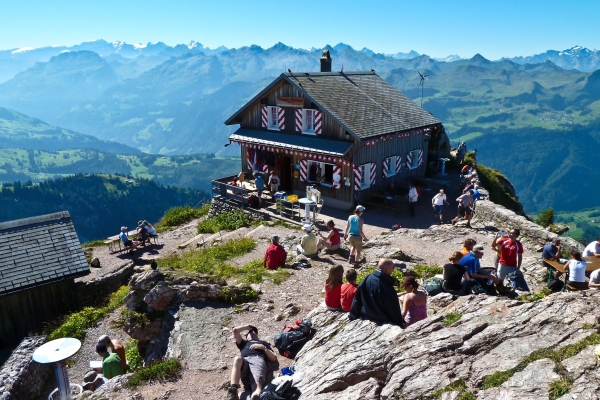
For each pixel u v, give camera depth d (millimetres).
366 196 29453
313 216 26938
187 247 27250
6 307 21156
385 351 7828
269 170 33156
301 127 30469
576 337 6477
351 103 30609
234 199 31562
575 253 12859
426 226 25281
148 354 13266
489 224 23078
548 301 7395
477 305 7930
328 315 10969
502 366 6391
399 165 32031
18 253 22484
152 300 13445
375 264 17141
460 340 7121
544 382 5871
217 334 12047
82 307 23000
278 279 15641
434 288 11906
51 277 22109
